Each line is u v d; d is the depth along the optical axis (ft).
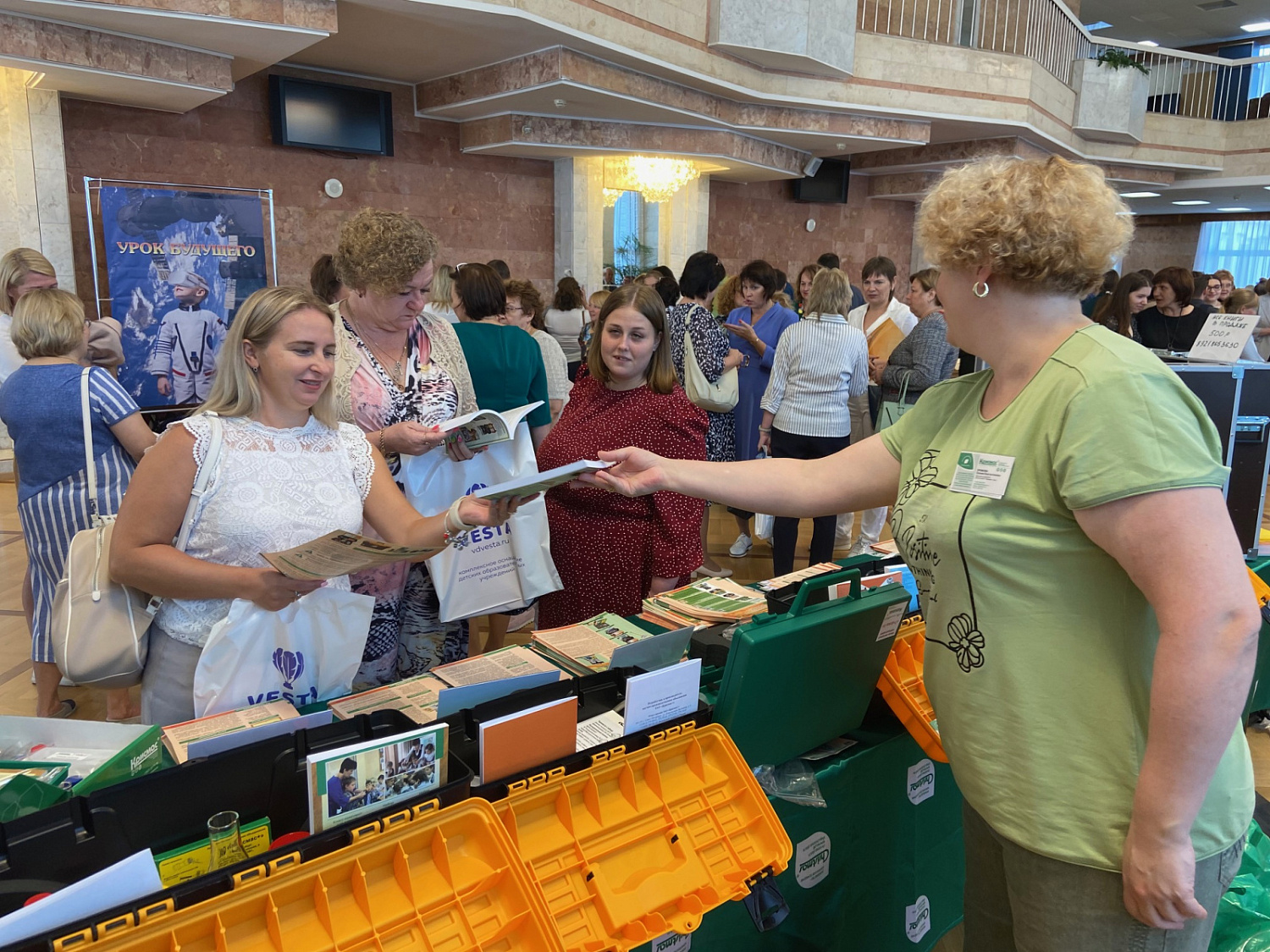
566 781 3.72
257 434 5.02
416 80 27.30
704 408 13.26
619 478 5.01
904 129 34.19
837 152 37.68
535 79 23.66
